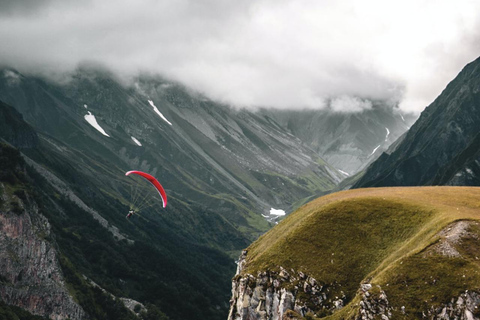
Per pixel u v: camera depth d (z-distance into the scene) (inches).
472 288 3147.1
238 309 4421.8
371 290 3440.0
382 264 3843.5
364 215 4596.5
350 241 4382.4
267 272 4382.4
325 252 4343.0
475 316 3046.3
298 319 3814.0
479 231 3565.5
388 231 4330.7
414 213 4365.2
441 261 3410.4
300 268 4264.3
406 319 3211.1
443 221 3828.7
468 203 4362.7
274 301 4217.5
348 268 4138.8
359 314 3393.2
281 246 4581.7
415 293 3307.1
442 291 3233.3
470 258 3366.1
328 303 3956.7
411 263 3494.1
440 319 3142.2
